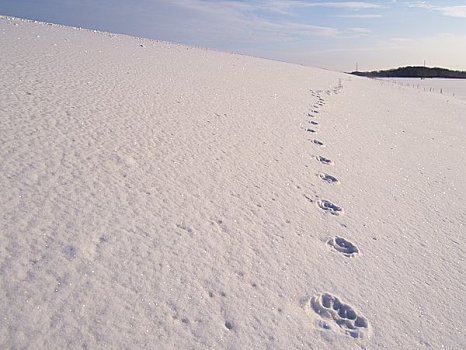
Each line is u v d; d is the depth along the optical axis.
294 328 3.10
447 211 6.23
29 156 4.57
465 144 11.98
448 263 4.60
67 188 4.11
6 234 3.22
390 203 6.09
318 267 3.97
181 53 22.70
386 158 8.64
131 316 2.79
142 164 5.15
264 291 3.43
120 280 3.08
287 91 15.43
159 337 2.69
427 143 11.13
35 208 3.65
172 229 3.92
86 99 7.40
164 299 3.03
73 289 2.88
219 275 3.47
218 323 2.95
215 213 4.47
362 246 4.57
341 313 3.39
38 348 2.38
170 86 10.54
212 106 9.31
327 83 24.30
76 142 5.28
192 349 2.67
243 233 4.23
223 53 32.75
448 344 3.27
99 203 4.00
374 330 3.25
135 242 3.56
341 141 9.19
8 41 13.24
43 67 9.65
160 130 6.62
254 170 6.03
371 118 13.63
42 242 3.25
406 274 4.18
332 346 3.00
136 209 4.08
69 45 15.62
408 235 5.12
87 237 3.45
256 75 18.84
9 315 2.54
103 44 19.12
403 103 21.39
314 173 6.60
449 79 71.88
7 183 3.92
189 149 6.11
